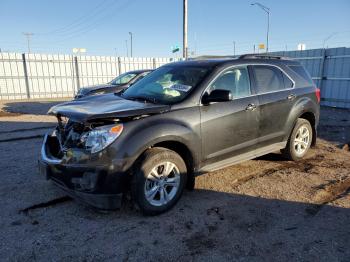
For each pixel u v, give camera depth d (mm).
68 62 22312
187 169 4070
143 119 3639
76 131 3730
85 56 22891
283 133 5262
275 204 4012
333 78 13695
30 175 5066
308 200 4125
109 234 3336
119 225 3521
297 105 5387
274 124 5035
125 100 4273
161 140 3635
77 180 3430
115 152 3385
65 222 3588
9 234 3334
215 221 3596
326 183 4699
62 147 3752
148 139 3527
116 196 3469
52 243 3174
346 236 3277
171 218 3670
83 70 23000
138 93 4562
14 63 20344
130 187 3557
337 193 4363
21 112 13492
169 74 4711
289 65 5578
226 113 4285
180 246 3123
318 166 5484
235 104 4430
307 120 5875
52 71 21797
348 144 6938
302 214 3750
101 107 3809
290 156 5594
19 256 2961
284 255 2963
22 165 5590
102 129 3412
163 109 3793
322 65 14047
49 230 3416
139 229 3432
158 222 3582
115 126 3445
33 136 8055
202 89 4125
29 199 4164
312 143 6066
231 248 3082
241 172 5172
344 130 8609
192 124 3926
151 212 3666
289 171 5230
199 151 4043
